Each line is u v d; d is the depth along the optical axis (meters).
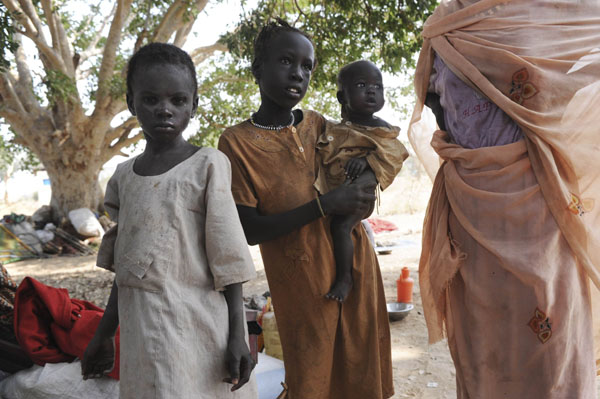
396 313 4.76
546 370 1.88
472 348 2.03
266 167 1.99
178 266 1.57
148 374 1.50
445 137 2.20
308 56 1.93
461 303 2.10
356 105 2.15
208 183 1.62
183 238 1.58
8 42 5.83
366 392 2.09
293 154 2.01
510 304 1.93
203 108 12.89
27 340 2.66
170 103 1.60
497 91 1.95
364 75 2.15
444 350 3.99
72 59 12.70
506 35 1.99
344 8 7.15
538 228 1.90
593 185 1.97
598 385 3.07
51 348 2.71
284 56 1.90
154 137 1.62
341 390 2.14
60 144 12.55
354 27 7.23
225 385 1.61
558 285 1.89
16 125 12.53
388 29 7.00
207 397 1.56
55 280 8.32
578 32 1.98
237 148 1.99
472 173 2.01
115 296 1.79
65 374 2.61
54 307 2.71
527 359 1.91
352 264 2.10
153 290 1.54
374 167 2.01
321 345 2.03
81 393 2.54
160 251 1.54
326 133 2.11
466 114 2.08
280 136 2.01
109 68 11.59
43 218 12.80
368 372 2.10
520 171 1.93
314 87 7.77
